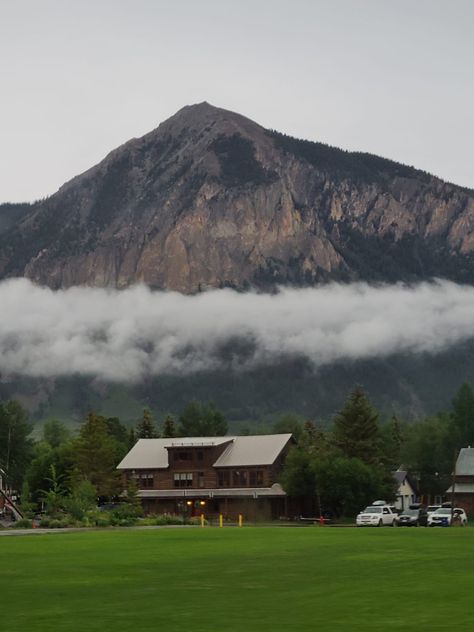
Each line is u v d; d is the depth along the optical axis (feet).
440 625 110.22
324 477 585.63
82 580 166.30
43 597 142.61
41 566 194.90
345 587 150.51
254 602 134.10
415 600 132.77
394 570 177.99
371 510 474.08
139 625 114.01
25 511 567.18
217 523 546.67
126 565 195.83
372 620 115.03
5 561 208.74
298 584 156.25
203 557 216.54
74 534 347.36
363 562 197.36
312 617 118.62
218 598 139.33
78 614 124.06
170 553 231.09
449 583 153.69
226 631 108.58
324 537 309.22
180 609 127.95
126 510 508.53
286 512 641.81
